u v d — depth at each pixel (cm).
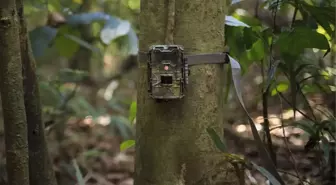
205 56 124
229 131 314
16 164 119
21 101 117
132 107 171
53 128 249
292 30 147
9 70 115
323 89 177
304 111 249
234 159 124
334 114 195
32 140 139
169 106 124
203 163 125
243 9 248
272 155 164
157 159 126
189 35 123
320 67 173
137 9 354
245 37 158
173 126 125
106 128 357
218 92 127
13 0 113
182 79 119
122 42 251
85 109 278
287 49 150
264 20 222
